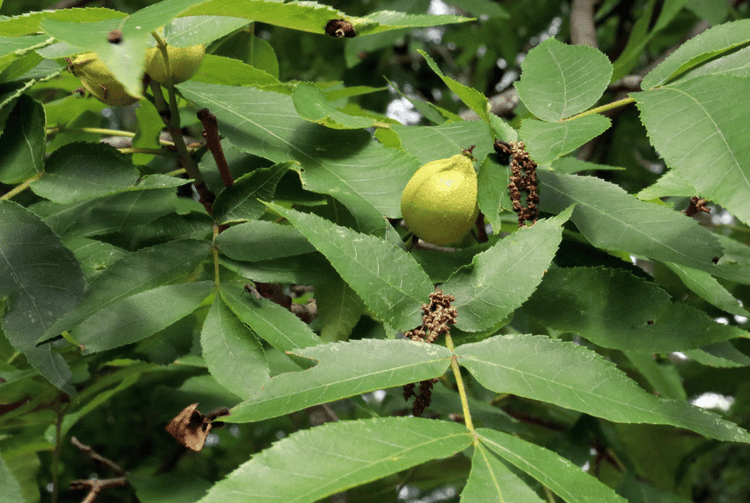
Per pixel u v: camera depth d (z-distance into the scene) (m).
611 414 0.50
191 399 0.73
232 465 1.30
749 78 0.52
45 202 0.58
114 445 1.34
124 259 0.54
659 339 0.54
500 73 1.56
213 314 0.53
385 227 0.55
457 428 0.49
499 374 0.51
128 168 0.56
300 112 0.55
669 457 0.85
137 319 0.53
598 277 0.55
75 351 0.61
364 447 0.48
